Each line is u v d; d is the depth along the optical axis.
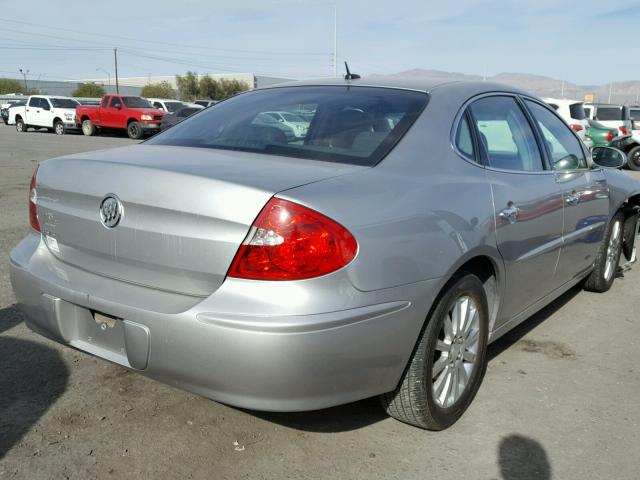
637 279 5.58
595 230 4.37
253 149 2.81
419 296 2.48
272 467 2.57
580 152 4.27
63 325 2.66
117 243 2.48
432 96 3.10
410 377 2.65
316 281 2.19
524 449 2.76
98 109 25.73
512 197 3.12
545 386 3.38
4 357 3.48
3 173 11.70
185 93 77.19
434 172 2.76
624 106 19.41
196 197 2.27
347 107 3.05
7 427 2.79
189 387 2.34
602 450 2.77
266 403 2.24
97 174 2.56
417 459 2.66
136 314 2.36
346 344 2.25
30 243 2.91
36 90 86.81
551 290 3.92
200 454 2.64
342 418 2.96
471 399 3.05
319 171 2.44
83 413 2.93
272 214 2.18
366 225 2.31
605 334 4.20
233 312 2.18
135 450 2.65
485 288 3.13
